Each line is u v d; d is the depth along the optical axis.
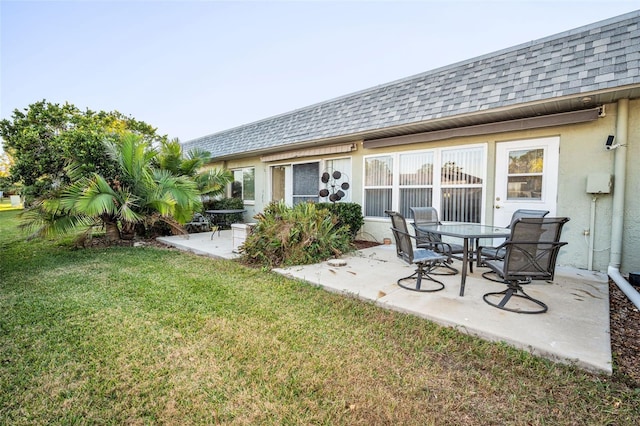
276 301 3.62
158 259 5.84
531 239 3.00
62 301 3.60
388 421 1.80
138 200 7.18
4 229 10.48
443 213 6.31
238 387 2.08
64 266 5.28
